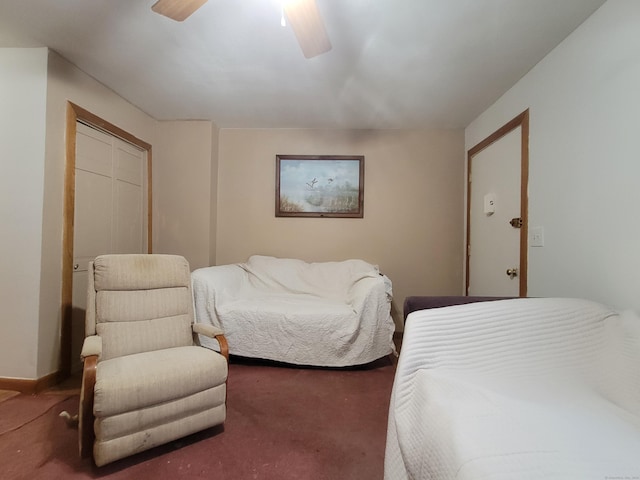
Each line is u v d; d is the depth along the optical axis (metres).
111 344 1.74
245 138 3.47
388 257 3.42
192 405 1.49
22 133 2.02
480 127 3.00
